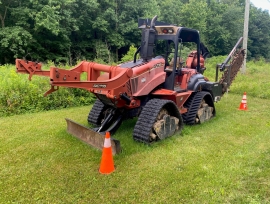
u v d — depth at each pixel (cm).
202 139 487
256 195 306
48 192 313
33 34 1975
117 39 2398
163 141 460
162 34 495
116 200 299
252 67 1866
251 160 395
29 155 411
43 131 522
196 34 563
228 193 312
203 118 586
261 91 980
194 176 350
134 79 438
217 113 688
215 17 3453
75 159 396
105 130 480
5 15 1900
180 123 502
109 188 321
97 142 429
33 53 1977
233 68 783
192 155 412
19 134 506
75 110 704
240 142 474
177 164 381
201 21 3097
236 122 604
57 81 353
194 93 582
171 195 308
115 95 416
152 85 470
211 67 1845
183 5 3334
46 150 429
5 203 292
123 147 431
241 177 346
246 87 1020
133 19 2475
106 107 535
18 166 377
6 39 1738
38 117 629
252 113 696
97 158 398
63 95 755
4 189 320
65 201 297
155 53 530
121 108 478
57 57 2092
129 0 2456
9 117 629
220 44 3500
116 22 2416
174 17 3069
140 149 427
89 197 304
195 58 637
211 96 617
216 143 467
